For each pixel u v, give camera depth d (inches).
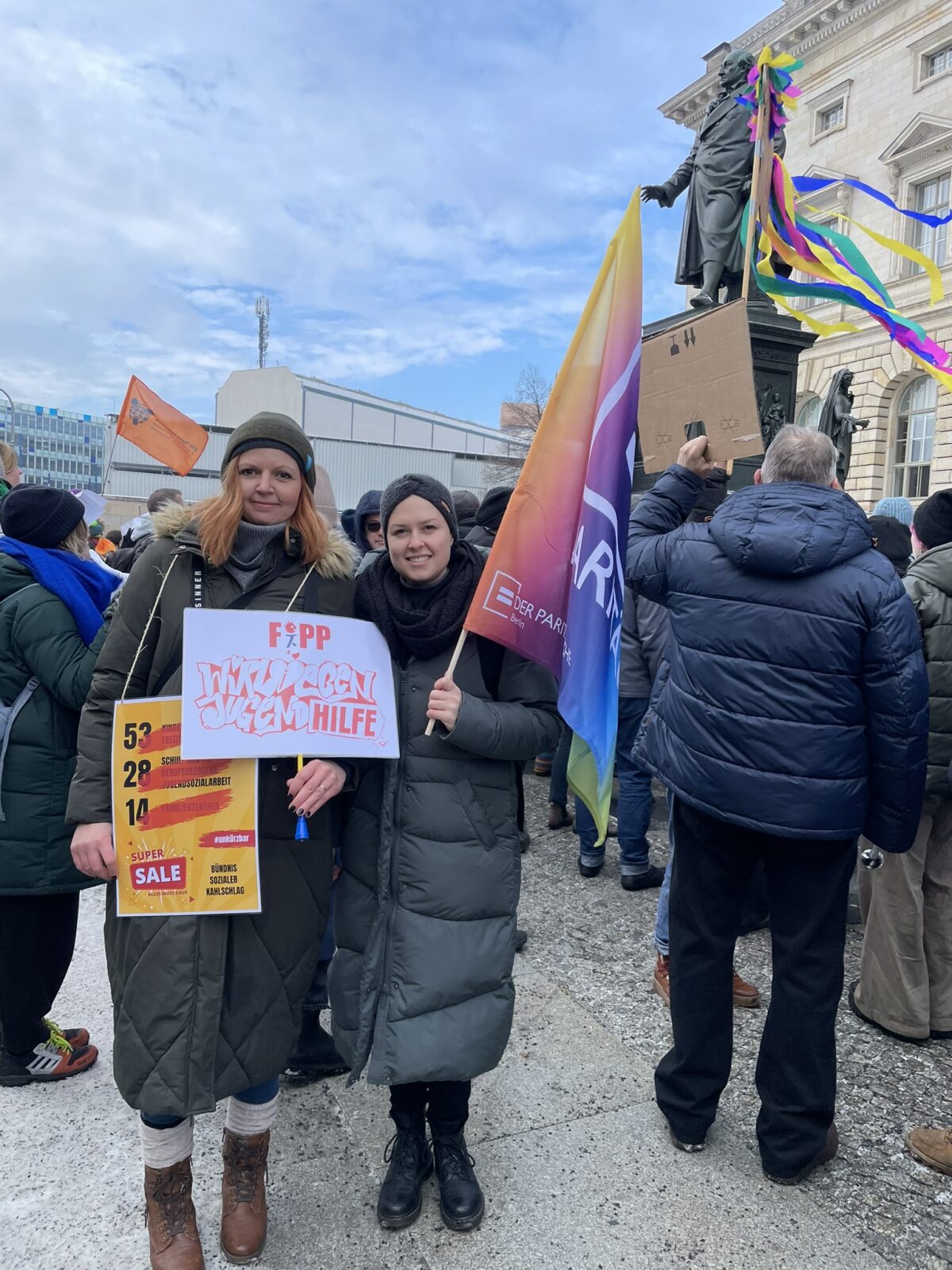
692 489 93.8
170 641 64.9
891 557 131.6
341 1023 72.6
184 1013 60.9
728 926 82.3
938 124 826.2
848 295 153.9
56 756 86.9
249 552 67.9
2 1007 90.7
